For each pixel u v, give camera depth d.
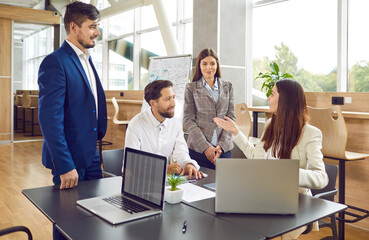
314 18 4.22
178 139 2.38
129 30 7.97
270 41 4.72
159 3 5.24
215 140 2.90
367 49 3.76
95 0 7.50
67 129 1.93
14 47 8.09
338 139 2.82
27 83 8.35
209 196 1.64
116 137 6.73
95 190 1.73
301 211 1.45
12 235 2.87
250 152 2.07
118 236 1.17
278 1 4.57
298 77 4.44
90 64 2.12
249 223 1.31
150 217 1.36
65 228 1.24
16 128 10.08
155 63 5.04
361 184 3.27
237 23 4.74
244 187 1.40
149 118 2.27
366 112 3.26
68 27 1.98
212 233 1.21
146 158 1.54
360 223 3.27
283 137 1.89
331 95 3.58
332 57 4.07
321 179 1.72
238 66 4.80
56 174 1.82
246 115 3.83
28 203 3.71
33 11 8.05
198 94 2.91
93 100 2.01
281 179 1.40
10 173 5.12
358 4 3.81
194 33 4.82
